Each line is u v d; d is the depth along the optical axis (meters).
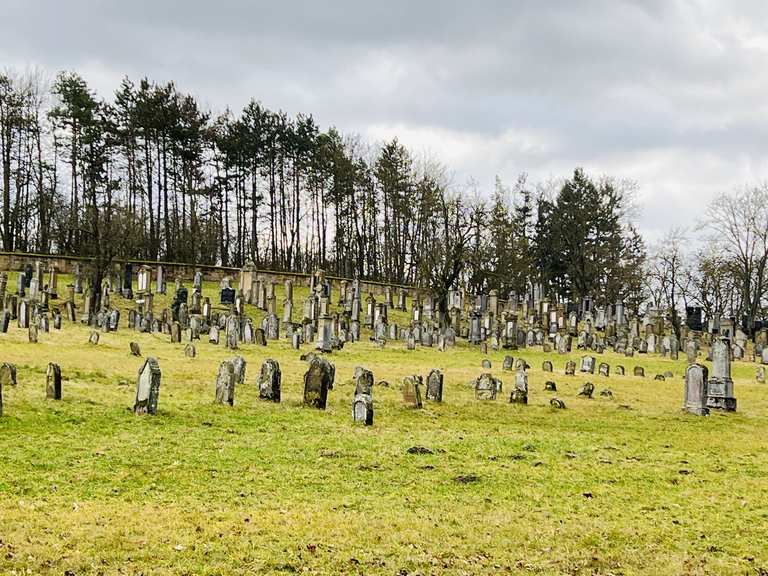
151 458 13.98
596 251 84.75
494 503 12.52
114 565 8.88
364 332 49.25
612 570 9.74
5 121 68.12
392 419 20.22
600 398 26.89
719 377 26.73
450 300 61.12
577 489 13.78
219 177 79.38
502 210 78.31
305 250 88.06
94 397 19.06
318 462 14.59
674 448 18.55
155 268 63.34
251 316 51.38
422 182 81.38
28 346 29.05
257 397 21.33
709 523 11.95
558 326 57.12
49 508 10.65
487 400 24.86
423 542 10.31
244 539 9.98
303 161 83.75
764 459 17.47
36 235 72.62
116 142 70.00
